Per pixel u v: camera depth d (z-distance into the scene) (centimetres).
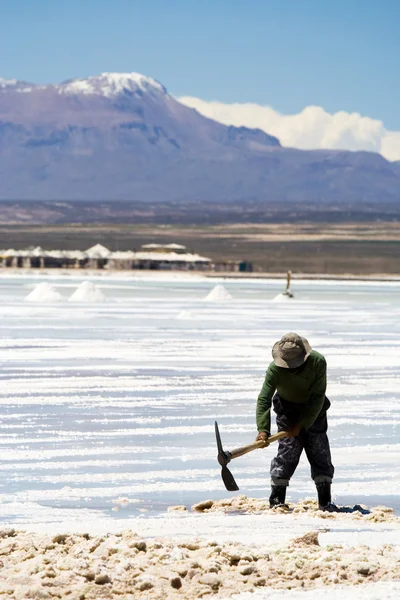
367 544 1548
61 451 2480
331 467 1944
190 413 3141
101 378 4038
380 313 9612
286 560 1399
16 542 1483
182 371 4325
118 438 2673
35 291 11394
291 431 1903
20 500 1942
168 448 2534
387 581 1325
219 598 1250
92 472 2228
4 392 3594
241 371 4341
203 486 2103
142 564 1352
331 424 2944
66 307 9881
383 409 3256
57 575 1299
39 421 2953
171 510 1856
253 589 1284
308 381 1909
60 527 1673
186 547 1475
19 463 2322
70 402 3356
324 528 1677
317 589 1288
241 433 2777
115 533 1595
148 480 2150
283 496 1920
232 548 1451
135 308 9894
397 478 2192
